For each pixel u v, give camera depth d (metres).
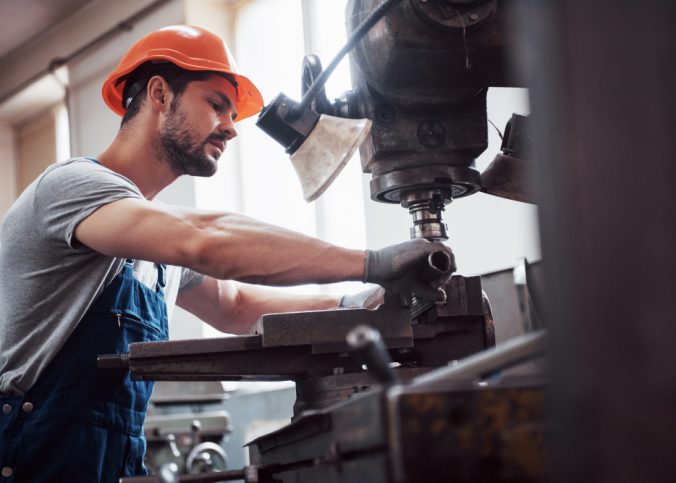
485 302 1.54
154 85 1.86
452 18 1.38
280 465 1.30
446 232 1.58
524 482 0.77
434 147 1.54
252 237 1.47
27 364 1.73
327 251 1.45
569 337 0.66
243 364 1.44
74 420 1.72
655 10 0.63
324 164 1.45
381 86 1.49
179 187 4.25
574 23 0.67
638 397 0.62
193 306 2.07
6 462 1.70
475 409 0.77
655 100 0.63
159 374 1.42
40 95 5.41
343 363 1.47
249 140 4.27
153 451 3.20
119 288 1.78
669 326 0.61
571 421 0.65
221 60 1.90
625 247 0.64
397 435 0.75
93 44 4.87
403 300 1.45
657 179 0.62
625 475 0.61
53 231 1.67
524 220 2.77
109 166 1.87
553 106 0.68
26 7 4.96
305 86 1.59
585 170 0.66
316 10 3.89
